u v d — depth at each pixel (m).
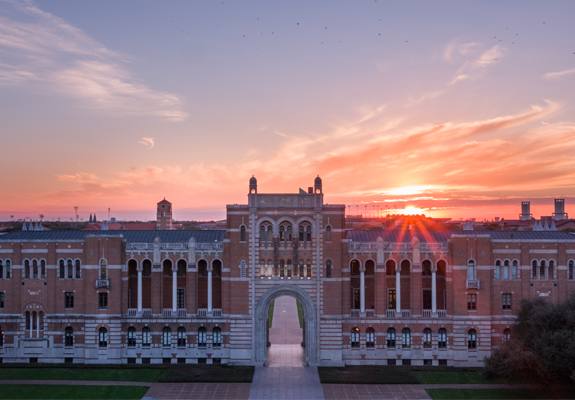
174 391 67.38
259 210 78.75
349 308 79.50
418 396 65.94
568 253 79.31
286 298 143.50
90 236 79.00
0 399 64.06
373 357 79.06
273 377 73.12
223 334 79.31
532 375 64.81
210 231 86.56
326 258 78.81
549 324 66.06
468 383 70.81
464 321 77.94
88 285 78.88
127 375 73.62
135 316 79.12
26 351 79.56
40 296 80.00
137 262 79.94
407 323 79.00
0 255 80.56
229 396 65.75
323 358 78.44
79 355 79.31
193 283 79.56
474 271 78.56
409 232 85.88
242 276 78.69
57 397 65.00
